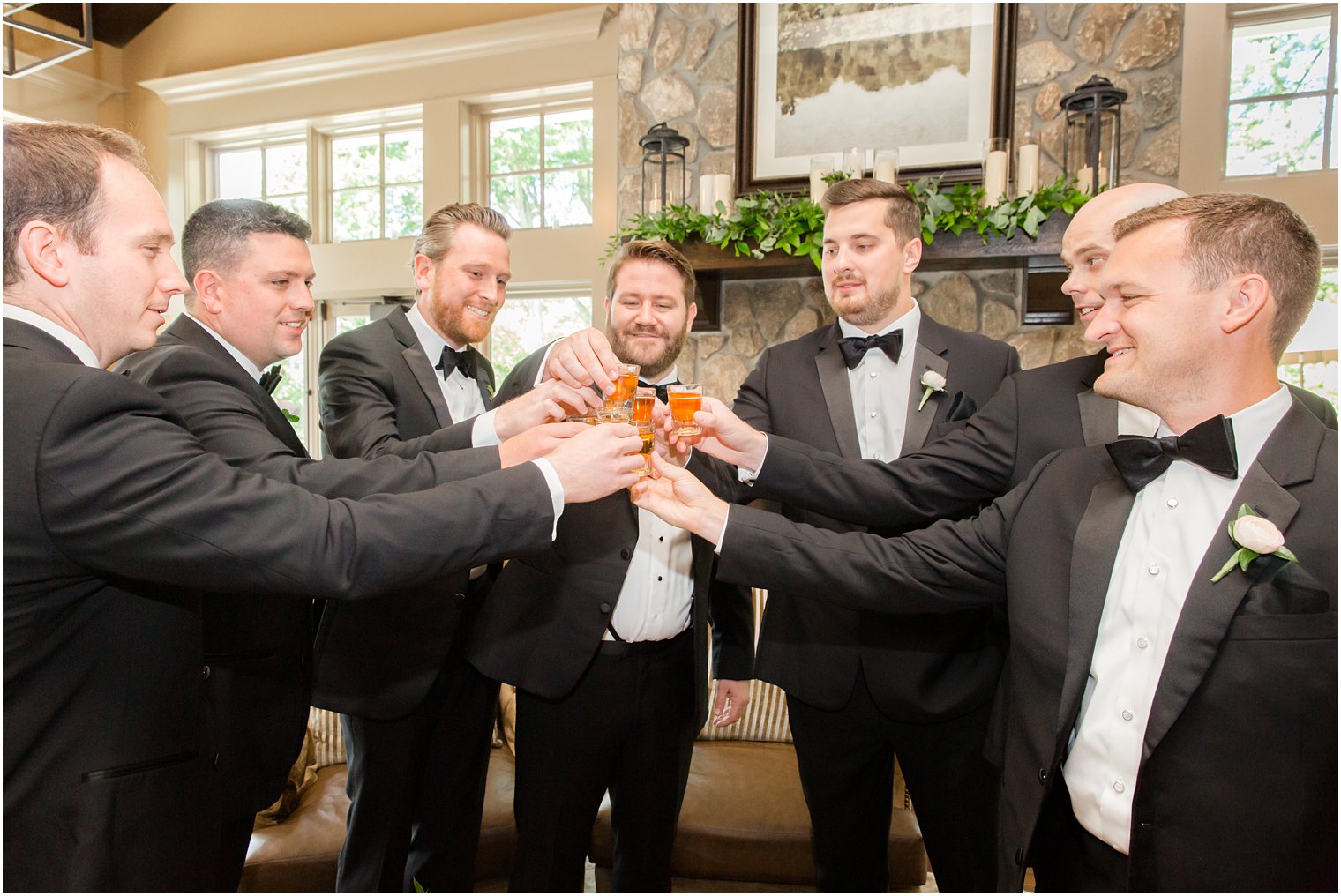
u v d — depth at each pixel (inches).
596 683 72.3
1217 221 39.5
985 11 144.6
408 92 181.3
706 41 162.1
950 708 69.5
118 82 205.5
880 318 80.7
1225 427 39.8
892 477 65.3
